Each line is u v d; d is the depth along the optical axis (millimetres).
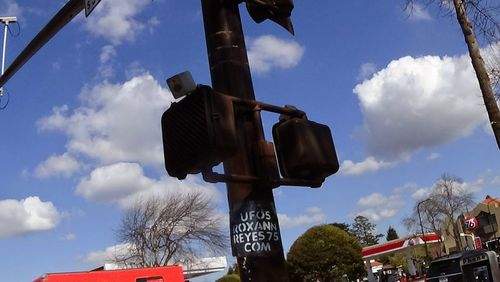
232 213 3068
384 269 82875
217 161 2764
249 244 2967
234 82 3252
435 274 20359
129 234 41281
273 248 2994
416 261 74125
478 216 76500
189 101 2750
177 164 2779
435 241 60656
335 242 56812
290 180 3133
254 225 2990
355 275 58438
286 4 3695
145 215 41906
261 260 2951
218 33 3342
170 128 2828
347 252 56875
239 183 2957
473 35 9805
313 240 56844
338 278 56500
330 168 3275
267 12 3658
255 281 2924
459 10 9875
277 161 3152
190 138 2725
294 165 3174
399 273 64500
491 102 9562
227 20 3373
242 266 2973
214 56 3328
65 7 5594
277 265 2979
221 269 42938
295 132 3211
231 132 2762
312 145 3211
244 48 3387
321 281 56406
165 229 41781
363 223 126812
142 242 41344
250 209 3012
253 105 3055
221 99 2797
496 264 17984
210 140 2656
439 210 59438
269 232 3004
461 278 19297
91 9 4613
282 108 3252
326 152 3273
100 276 13406
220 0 3391
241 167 3014
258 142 3051
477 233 76062
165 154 2852
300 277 56750
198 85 2760
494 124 9555
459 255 19328
